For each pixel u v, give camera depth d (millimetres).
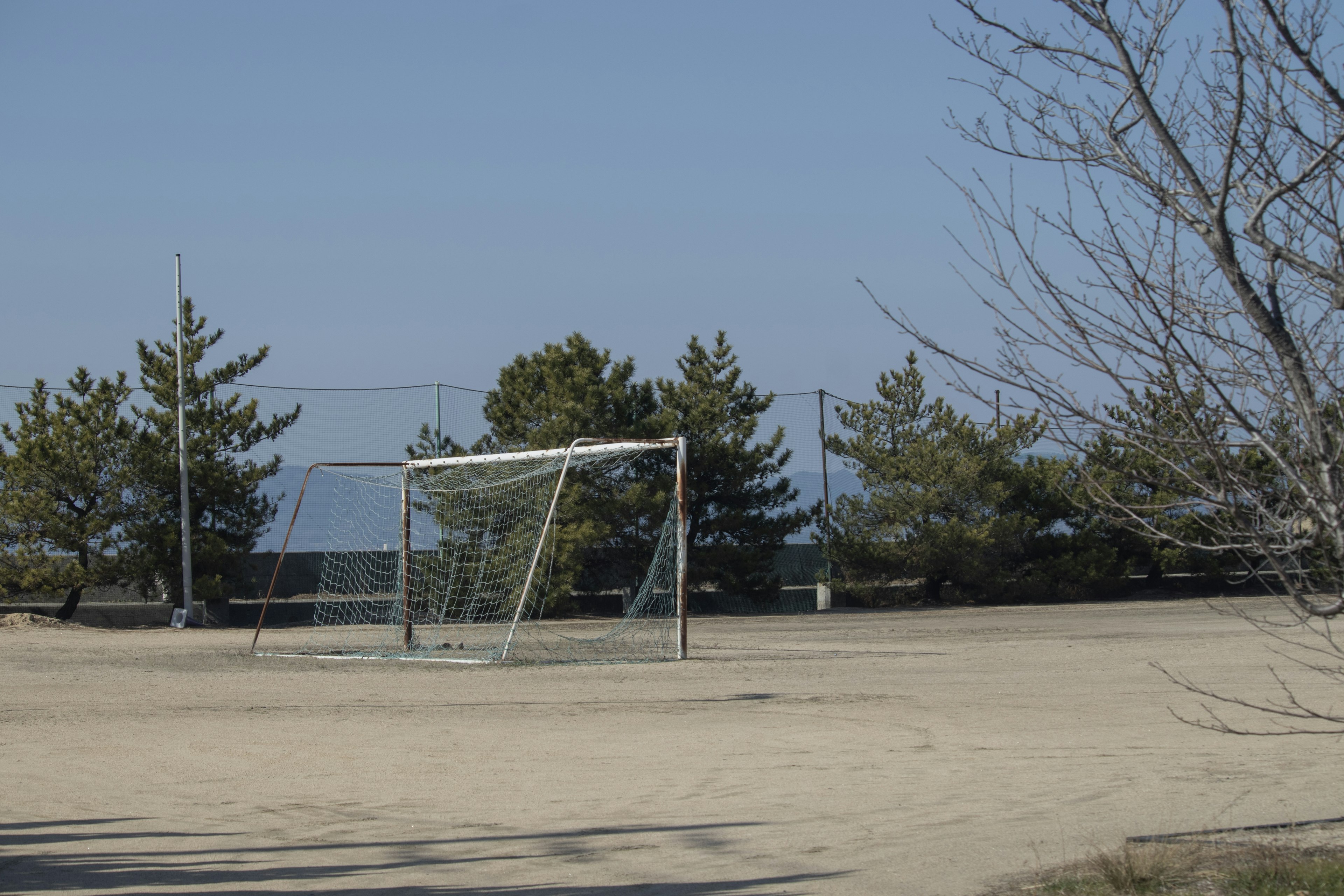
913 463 41562
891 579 43031
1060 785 9133
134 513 33719
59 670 19172
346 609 35844
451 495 34719
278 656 22438
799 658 21484
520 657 22297
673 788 9305
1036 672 18000
